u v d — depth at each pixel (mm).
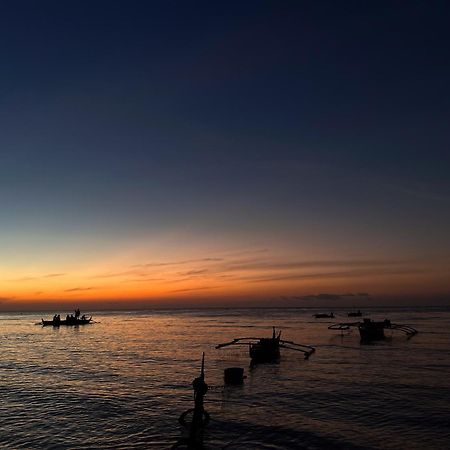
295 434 24859
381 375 44094
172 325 157500
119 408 30766
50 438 24250
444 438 24125
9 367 51500
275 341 57250
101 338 97250
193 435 23609
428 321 157375
